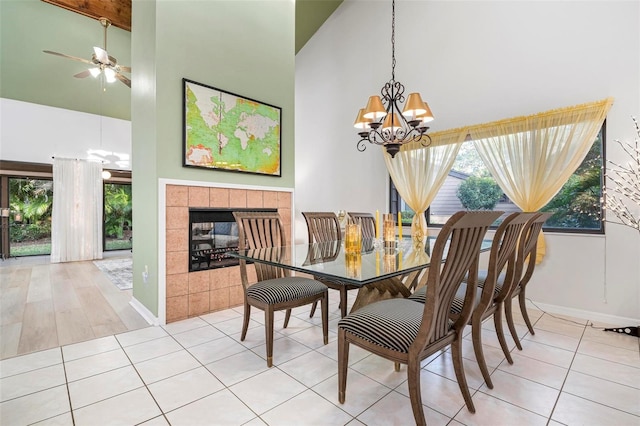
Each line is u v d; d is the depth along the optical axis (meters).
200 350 2.19
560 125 2.96
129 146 7.28
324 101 5.36
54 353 2.13
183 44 2.86
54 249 6.08
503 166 3.31
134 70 3.23
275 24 3.69
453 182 4.02
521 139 3.21
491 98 3.47
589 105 2.80
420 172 3.96
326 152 5.31
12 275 4.79
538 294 3.13
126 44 5.72
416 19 4.16
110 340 2.35
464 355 2.13
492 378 1.82
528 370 1.91
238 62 3.29
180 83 2.84
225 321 2.77
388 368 1.95
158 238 2.68
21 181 6.49
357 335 1.46
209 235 3.05
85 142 6.63
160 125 2.70
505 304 2.18
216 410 1.52
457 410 1.52
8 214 6.37
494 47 3.46
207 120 2.99
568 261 2.96
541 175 3.04
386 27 4.49
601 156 2.87
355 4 4.90
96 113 6.75
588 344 2.29
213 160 3.03
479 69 3.57
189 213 2.87
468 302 1.47
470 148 3.87
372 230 3.61
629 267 2.67
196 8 2.96
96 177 6.63
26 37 5.03
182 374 1.86
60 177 6.22
